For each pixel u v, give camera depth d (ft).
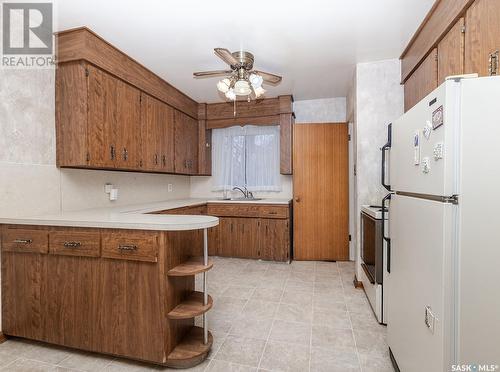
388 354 5.70
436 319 3.42
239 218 12.79
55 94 7.39
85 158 7.23
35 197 6.87
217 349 5.89
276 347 5.95
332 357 5.61
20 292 6.04
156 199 12.28
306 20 6.80
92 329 5.60
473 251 3.16
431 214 3.59
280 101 12.99
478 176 3.14
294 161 12.65
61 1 5.99
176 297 5.65
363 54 8.66
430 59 6.68
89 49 7.22
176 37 7.59
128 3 6.07
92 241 5.53
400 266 4.86
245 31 7.29
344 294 8.75
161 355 5.20
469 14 4.99
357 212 9.45
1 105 6.11
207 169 14.51
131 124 9.01
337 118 13.44
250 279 10.13
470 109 3.15
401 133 4.89
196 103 13.88
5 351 5.83
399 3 6.16
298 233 12.60
